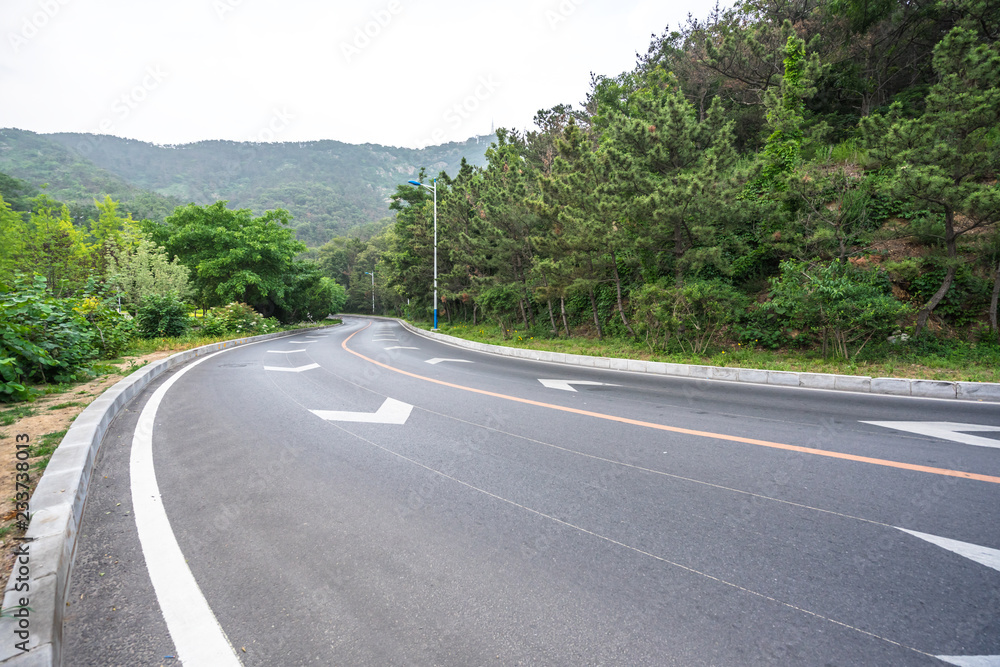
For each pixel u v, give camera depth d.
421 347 17.88
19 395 6.20
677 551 2.60
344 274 93.38
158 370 9.86
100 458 4.27
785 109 14.79
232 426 5.37
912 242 11.24
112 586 2.28
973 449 4.41
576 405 6.52
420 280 35.78
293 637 1.93
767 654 1.80
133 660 1.80
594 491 3.46
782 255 13.13
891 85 20.41
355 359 12.78
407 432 5.10
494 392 7.56
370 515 3.08
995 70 9.91
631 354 12.17
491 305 23.83
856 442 4.67
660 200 11.50
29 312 7.32
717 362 10.34
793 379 8.30
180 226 33.62
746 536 2.77
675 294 11.90
